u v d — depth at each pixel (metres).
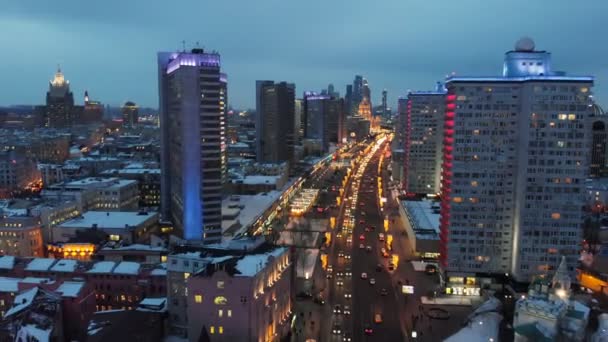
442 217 190.38
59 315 138.25
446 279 179.62
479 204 177.00
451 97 179.50
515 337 123.44
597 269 189.75
